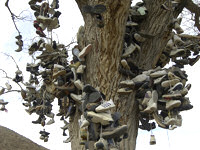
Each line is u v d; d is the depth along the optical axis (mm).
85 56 5566
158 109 5328
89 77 5469
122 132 4148
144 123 5723
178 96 4961
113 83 5332
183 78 5289
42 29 6332
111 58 5352
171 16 6039
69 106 5727
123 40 5434
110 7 5070
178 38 5996
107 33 5254
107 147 4148
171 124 5043
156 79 5176
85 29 5645
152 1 6188
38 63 7172
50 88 6391
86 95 4301
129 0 5145
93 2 5258
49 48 6066
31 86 7309
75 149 5578
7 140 12281
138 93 5492
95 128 4234
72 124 5883
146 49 5926
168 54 6133
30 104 7598
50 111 7344
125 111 5348
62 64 6242
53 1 6512
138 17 5934
